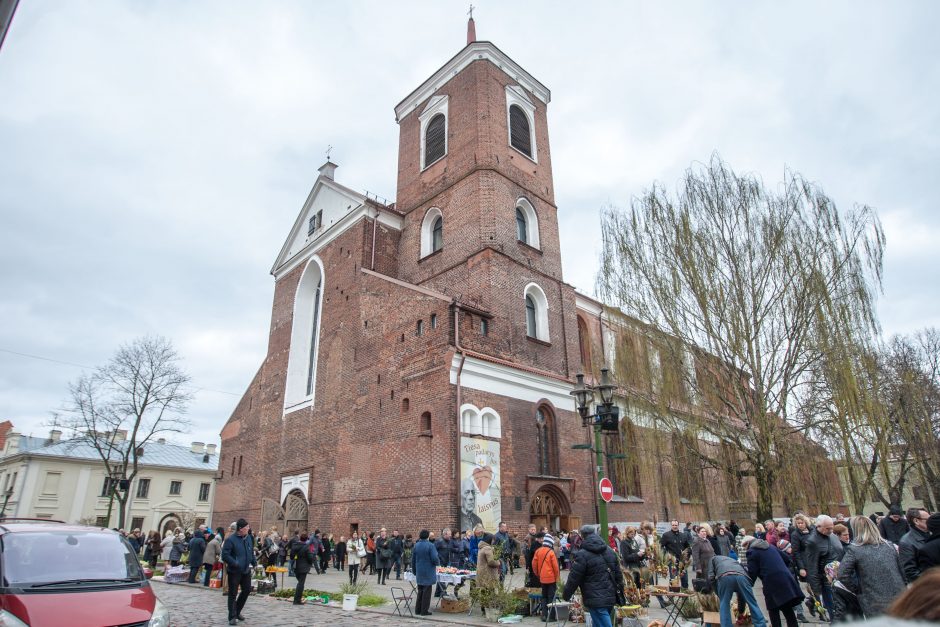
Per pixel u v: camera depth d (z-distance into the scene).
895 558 7.46
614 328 22.70
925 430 23.88
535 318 30.77
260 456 34.91
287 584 19.64
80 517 50.38
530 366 28.08
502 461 23.94
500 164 32.47
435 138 35.84
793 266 19.08
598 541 9.05
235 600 12.25
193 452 61.34
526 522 23.86
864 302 18.31
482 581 13.77
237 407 39.44
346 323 31.17
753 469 19.05
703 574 13.08
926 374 34.88
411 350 25.95
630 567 14.53
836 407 17.69
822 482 17.91
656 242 21.66
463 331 25.34
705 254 20.09
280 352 36.75
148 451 57.66
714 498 22.55
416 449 23.75
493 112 33.69
